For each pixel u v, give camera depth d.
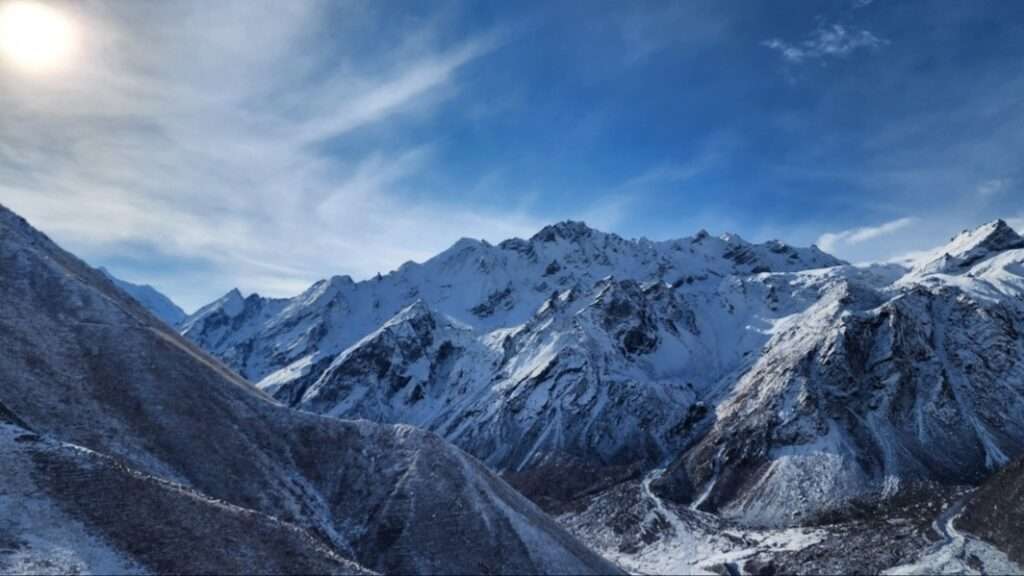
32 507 45.41
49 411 67.44
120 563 44.09
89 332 80.06
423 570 72.19
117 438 68.62
